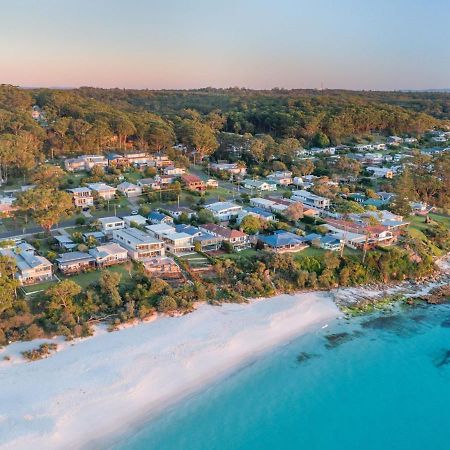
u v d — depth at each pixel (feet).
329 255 348.79
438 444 200.13
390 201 495.00
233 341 261.44
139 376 225.97
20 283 288.51
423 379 242.37
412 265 374.22
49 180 469.57
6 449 178.40
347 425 207.51
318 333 281.74
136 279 300.61
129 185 488.44
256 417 208.33
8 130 569.64
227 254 354.13
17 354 234.17
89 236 355.97
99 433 191.93
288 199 495.82
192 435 195.11
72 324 256.32
